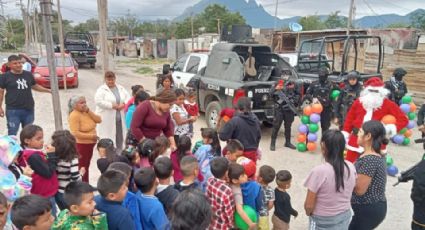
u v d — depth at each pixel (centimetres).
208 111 885
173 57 4059
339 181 281
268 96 798
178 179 390
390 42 2144
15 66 578
